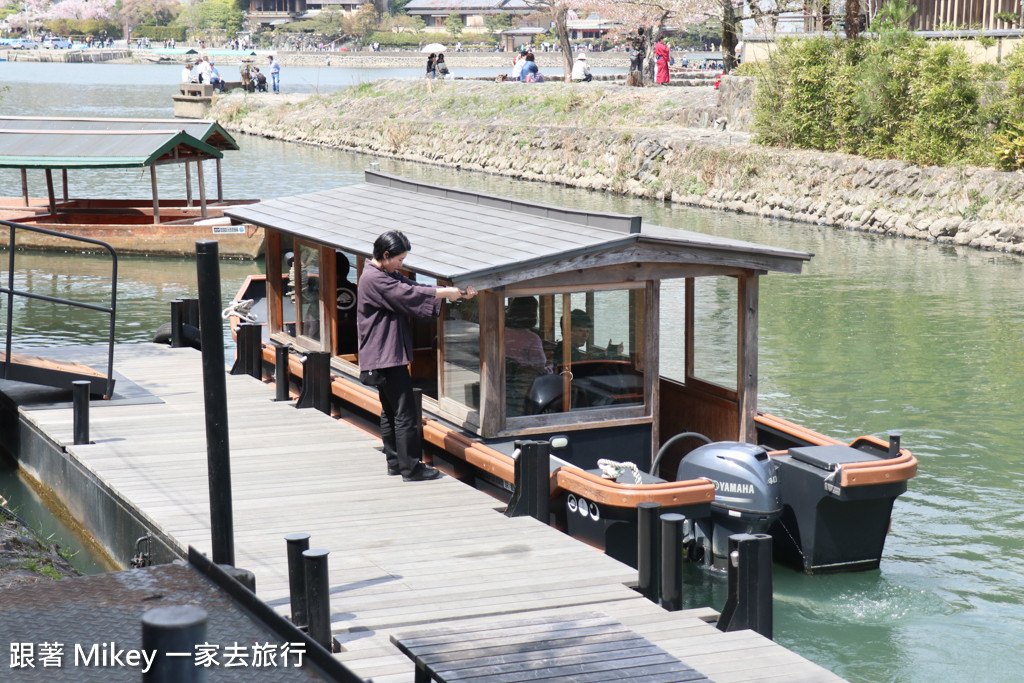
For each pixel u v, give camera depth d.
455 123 42.44
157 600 3.66
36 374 10.05
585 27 122.06
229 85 65.44
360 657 5.27
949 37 27.50
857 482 7.02
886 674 6.16
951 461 10.08
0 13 190.38
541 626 5.33
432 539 6.95
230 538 5.79
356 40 165.12
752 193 28.92
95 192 30.58
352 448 9.07
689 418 8.89
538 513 7.39
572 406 8.16
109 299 18.08
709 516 7.38
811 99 29.23
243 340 11.86
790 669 5.16
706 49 121.75
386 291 7.74
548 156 37.03
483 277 7.54
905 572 7.59
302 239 10.53
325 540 6.91
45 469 9.50
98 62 154.88
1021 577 7.54
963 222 23.67
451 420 8.51
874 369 13.37
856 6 29.00
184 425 9.69
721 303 8.46
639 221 7.91
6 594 3.72
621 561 7.06
